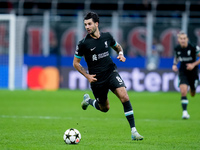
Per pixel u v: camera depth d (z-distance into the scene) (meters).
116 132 29.97
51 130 30.39
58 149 22.25
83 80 72.69
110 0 80.69
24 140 25.58
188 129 31.94
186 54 41.31
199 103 55.91
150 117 40.97
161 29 71.06
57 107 49.38
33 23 72.38
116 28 71.25
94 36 25.73
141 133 29.62
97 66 25.89
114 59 71.56
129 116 25.03
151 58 71.19
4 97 60.34
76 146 23.27
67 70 72.69
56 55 72.56
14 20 72.38
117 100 59.84
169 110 47.72
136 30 71.19
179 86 41.06
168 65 71.12
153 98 61.72
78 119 38.22
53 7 81.50
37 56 72.81
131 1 80.56
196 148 23.16
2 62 73.19
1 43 72.69
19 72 73.31
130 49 71.50
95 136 27.84
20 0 82.69
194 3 79.50
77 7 81.38
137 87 71.62
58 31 72.06
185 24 70.88
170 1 80.00
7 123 34.34
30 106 50.00
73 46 72.12
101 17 74.19
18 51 72.88
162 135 28.59
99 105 28.42
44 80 73.19
